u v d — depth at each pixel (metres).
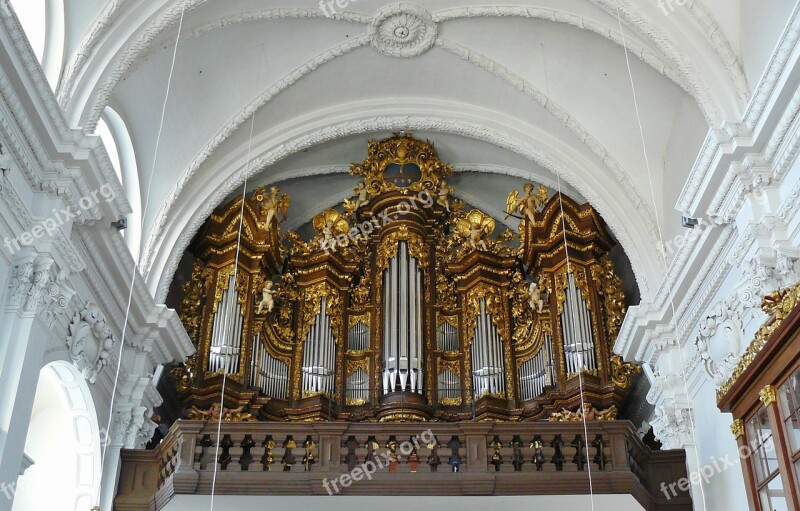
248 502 11.20
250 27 13.12
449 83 14.66
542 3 12.55
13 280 9.27
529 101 14.34
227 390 13.86
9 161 9.04
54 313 9.77
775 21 10.02
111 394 12.30
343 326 15.38
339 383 14.87
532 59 13.79
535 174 15.77
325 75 14.34
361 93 14.88
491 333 15.09
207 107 13.80
